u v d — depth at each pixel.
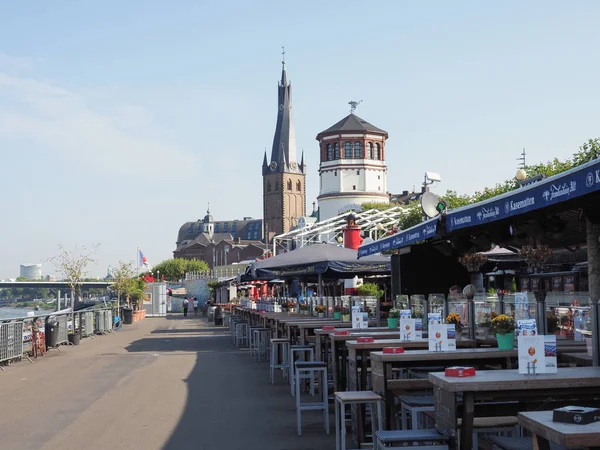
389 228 63.75
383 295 23.09
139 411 11.52
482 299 9.09
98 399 12.83
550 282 16.98
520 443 5.36
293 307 22.80
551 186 6.22
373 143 107.06
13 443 9.15
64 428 10.12
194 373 16.91
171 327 42.84
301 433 9.72
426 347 8.49
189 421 10.63
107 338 31.25
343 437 7.44
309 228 61.31
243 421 10.62
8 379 15.87
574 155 34.69
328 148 107.62
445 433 5.86
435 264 12.61
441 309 10.42
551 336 5.67
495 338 8.21
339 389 10.15
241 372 17.11
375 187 106.56
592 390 5.54
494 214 7.48
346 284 25.64
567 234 10.52
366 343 8.49
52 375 16.61
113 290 53.62
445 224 8.98
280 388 14.19
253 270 19.95
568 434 3.81
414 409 6.98
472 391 5.38
